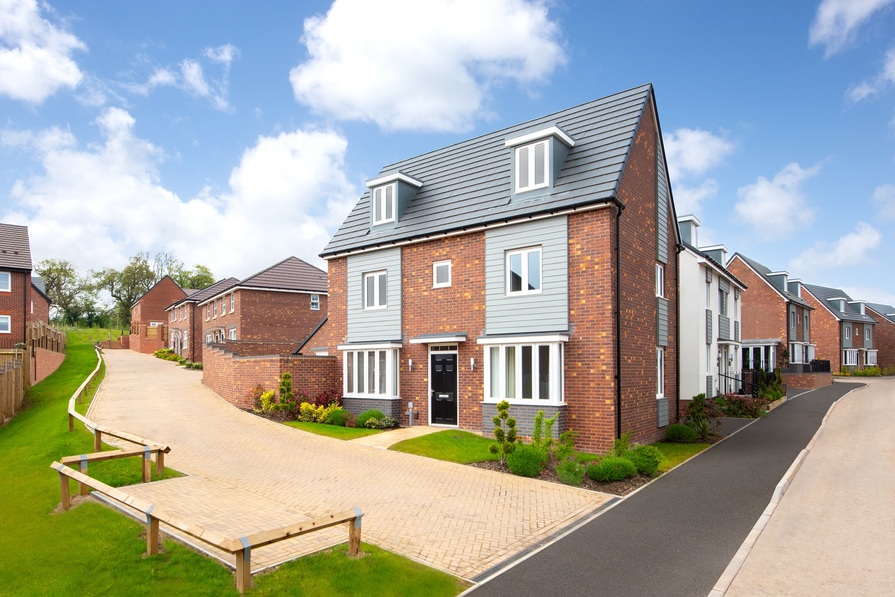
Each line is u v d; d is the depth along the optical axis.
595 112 17.25
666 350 18.28
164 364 38.22
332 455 12.90
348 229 20.64
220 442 13.90
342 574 6.62
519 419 14.80
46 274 77.81
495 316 15.87
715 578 6.80
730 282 27.55
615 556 7.48
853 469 12.04
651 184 17.30
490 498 10.02
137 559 6.84
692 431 16.05
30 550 7.30
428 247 17.58
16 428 17.38
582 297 14.37
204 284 89.44
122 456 10.10
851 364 49.88
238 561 6.13
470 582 6.69
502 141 19.05
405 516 8.92
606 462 11.23
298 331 34.91
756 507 9.60
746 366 38.31
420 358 17.56
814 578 6.71
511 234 15.71
